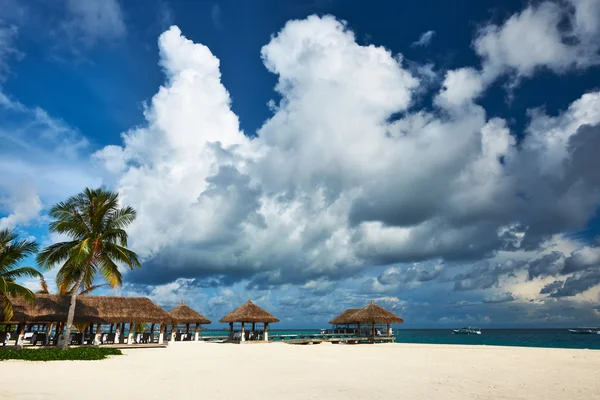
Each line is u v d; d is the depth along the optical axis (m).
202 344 32.69
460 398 9.66
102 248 24.77
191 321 36.75
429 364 18.38
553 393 10.41
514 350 28.92
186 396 9.99
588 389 11.05
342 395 10.11
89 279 25.14
